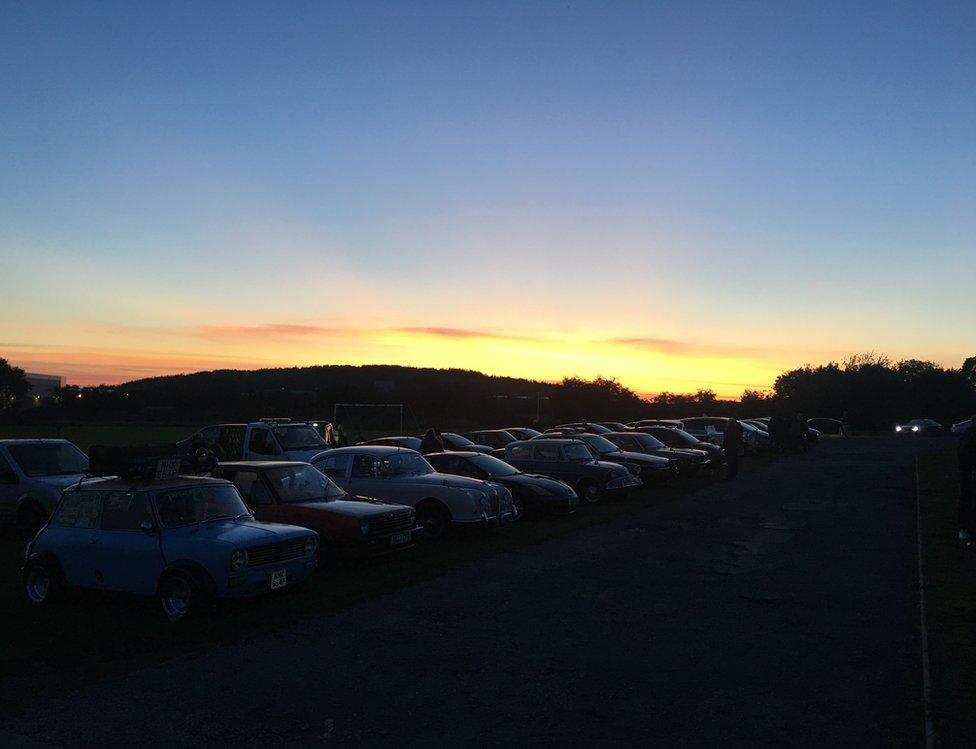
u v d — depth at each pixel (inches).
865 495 779.4
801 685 251.6
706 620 330.6
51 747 209.8
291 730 219.1
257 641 304.7
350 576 421.4
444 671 267.6
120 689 253.4
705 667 270.4
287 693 247.9
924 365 3203.7
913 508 680.4
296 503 440.5
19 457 552.4
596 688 250.4
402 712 231.5
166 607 338.6
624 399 2297.0
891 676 259.1
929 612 332.8
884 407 2684.5
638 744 207.8
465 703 238.2
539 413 2329.0
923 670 262.1
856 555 473.1
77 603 376.8
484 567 446.0
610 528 589.9
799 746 205.6
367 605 359.6
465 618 336.2
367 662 277.9
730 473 948.0
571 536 553.6
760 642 299.0
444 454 652.1
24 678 266.2
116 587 352.8
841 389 2672.2
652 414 2310.5
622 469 754.2
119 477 382.3
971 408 2758.4
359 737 213.9
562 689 249.6
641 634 311.1
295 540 359.3
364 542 421.1
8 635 320.5
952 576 399.5
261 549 342.3
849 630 314.2
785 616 336.2
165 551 340.8
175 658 285.3
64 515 378.3
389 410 2327.8
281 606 356.8
